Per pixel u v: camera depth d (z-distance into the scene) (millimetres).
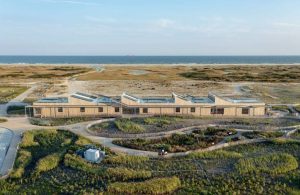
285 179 46219
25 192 42531
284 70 199125
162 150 54812
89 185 44344
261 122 74875
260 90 126500
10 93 117500
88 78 164000
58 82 149750
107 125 70688
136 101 79562
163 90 128125
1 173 47812
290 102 101312
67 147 57375
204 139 61469
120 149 56438
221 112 80000
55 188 43688
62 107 78375
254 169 48750
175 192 42812
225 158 53438
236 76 168000
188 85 141125
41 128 68625
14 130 67875
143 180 45781
